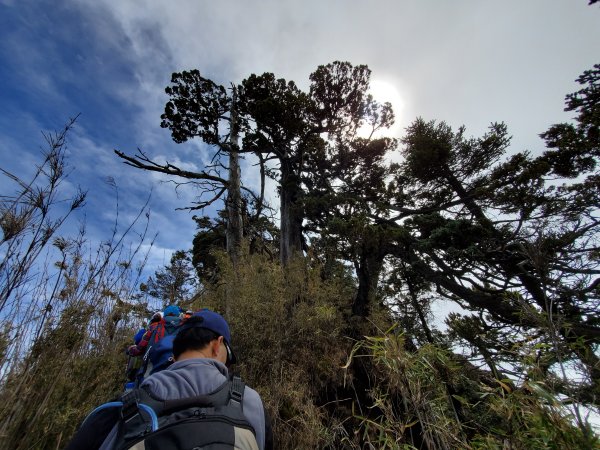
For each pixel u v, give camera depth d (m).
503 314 7.28
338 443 3.83
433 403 1.54
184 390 0.94
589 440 1.05
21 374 1.97
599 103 7.73
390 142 12.51
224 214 13.13
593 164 8.25
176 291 4.91
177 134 13.13
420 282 11.51
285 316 6.19
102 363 2.43
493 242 7.74
